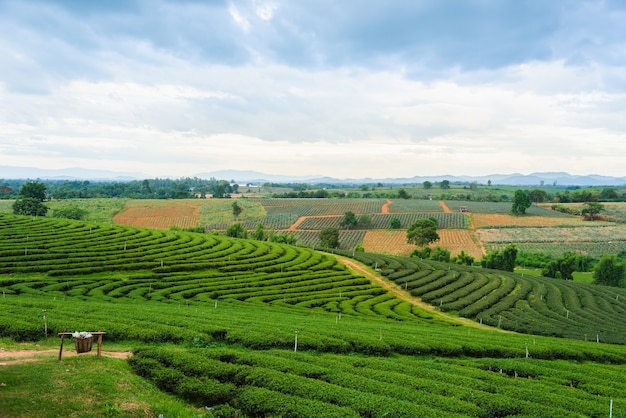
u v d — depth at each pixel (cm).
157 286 6950
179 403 2486
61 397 2177
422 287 8650
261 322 4522
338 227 19025
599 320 7312
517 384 3209
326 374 2923
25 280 6488
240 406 2467
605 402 2992
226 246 9931
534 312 7600
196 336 3709
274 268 8706
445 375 3178
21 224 10038
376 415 2345
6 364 2562
